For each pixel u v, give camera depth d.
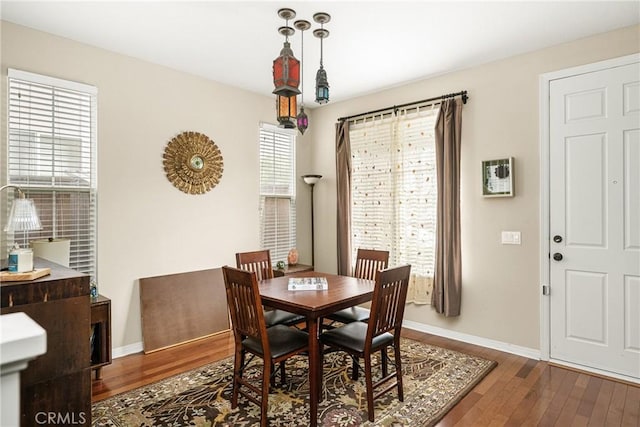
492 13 2.54
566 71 2.98
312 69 3.55
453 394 2.53
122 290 3.23
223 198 3.98
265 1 2.39
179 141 3.60
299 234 4.82
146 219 3.39
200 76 3.78
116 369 2.95
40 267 1.73
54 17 2.61
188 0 2.38
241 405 2.40
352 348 2.30
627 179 2.74
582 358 2.94
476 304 3.48
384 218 4.15
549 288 3.08
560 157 3.02
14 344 0.58
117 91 3.20
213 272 3.87
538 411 2.33
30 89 2.77
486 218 3.41
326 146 4.78
